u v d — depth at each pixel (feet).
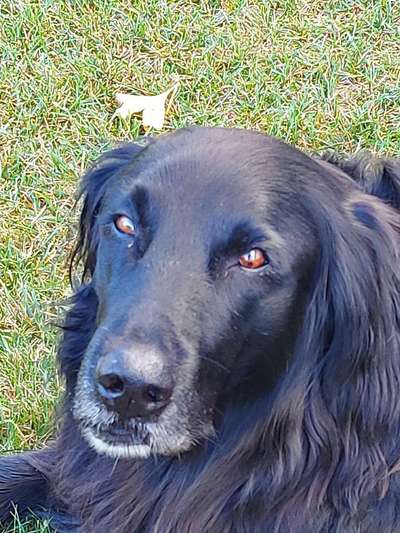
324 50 4.72
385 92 4.59
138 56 4.68
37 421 3.67
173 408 2.66
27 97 4.48
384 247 2.91
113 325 2.64
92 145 4.38
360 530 3.02
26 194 4.24
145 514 3.10
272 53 4.70
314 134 4.42
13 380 3.73
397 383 2.93
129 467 3.11
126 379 2.58
